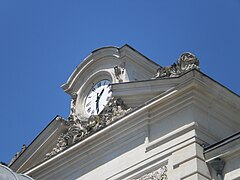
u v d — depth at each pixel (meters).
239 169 34.06
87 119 39.44
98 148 38.16
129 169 36.59
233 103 36.81
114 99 38.34
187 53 37.25
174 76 36.97
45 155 40.75
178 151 35.44
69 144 39.47
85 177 38.12
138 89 37.78
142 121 37.00
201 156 35.00
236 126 37.03
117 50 39.62
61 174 39.19
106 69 40.09
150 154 36.22
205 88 36.12
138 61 39.62
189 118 35.81
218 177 34.38
